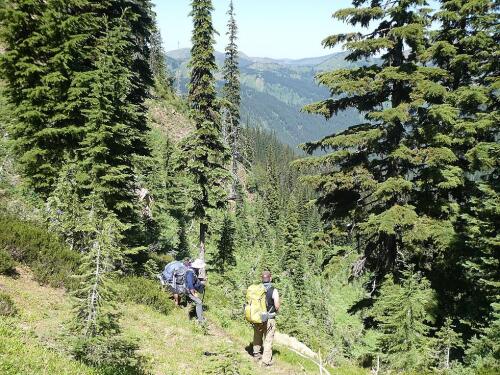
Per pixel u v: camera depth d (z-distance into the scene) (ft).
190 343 37.65
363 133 47.78
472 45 52.24
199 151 83.76
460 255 46.65
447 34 54.29
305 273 189.37
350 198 54.80
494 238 42.91
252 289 34.63
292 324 86.48
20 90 57.93
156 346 34.27
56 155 57.77
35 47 57.11
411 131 49.24
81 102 56.75
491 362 35.37
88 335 24.41
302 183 51.88
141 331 36.50
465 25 54.70
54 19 57.36
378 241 52.06
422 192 51.37
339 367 40.81
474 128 48.55
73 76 58.54
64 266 42.83
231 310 56.80
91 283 24.90
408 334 39.40
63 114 57.16
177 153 88.38
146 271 57.41
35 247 43.27
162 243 111.34
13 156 68.69
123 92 58.59
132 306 42.04
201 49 82.07
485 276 45.19
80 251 48.73
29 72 55.62
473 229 44.37
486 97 49.62
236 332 44.93
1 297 32.04
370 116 45.91
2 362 19.43
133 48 71.00
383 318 41.57
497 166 48.75
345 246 55.77
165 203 149.79
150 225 104.53
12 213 56.59
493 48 53.42
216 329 44.32
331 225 54.75
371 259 53.42
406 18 47.67
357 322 135.13
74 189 50.62
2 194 62.03
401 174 50.67
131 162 58.54
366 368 43.32
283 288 159.53
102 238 26.00
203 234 89.40
